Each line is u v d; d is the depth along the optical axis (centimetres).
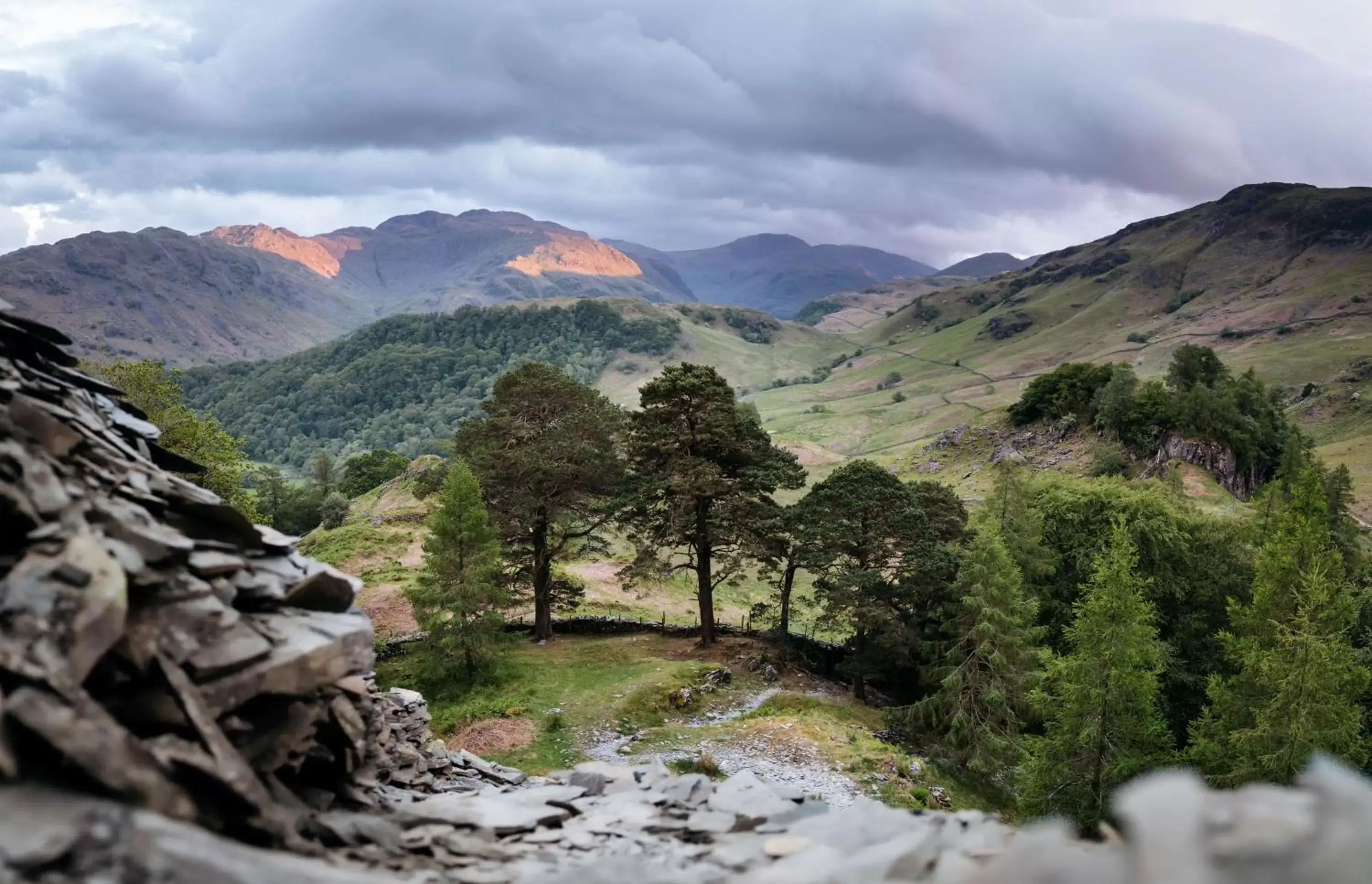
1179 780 800
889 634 4394
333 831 848
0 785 564
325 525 9062
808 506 4872
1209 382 11900
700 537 5019
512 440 4994
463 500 4212
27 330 951
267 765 839
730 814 1105
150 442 1080
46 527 682
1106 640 2758
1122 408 10800
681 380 4844
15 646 598
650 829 1059
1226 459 10081
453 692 4084
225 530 964
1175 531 4953
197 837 594
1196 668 4672
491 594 4191
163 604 754
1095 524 5259
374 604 5534
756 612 5431
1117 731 2777
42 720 575
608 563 7769
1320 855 669
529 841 980
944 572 4475
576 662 4534
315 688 927
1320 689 2503
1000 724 3706
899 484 4784
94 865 534
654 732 3494
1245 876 664
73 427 852
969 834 906
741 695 4172
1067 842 789
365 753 1102
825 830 1002
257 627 858
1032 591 4984
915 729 3903
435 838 920
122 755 616
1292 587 2872
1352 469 12394
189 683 725
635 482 5125
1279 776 2520
